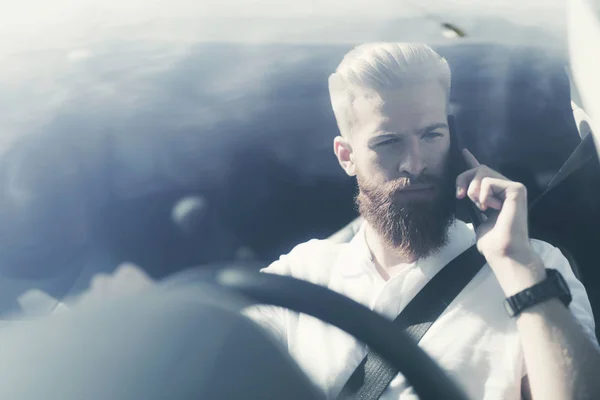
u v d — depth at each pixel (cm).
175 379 62
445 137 179
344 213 212
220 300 74
